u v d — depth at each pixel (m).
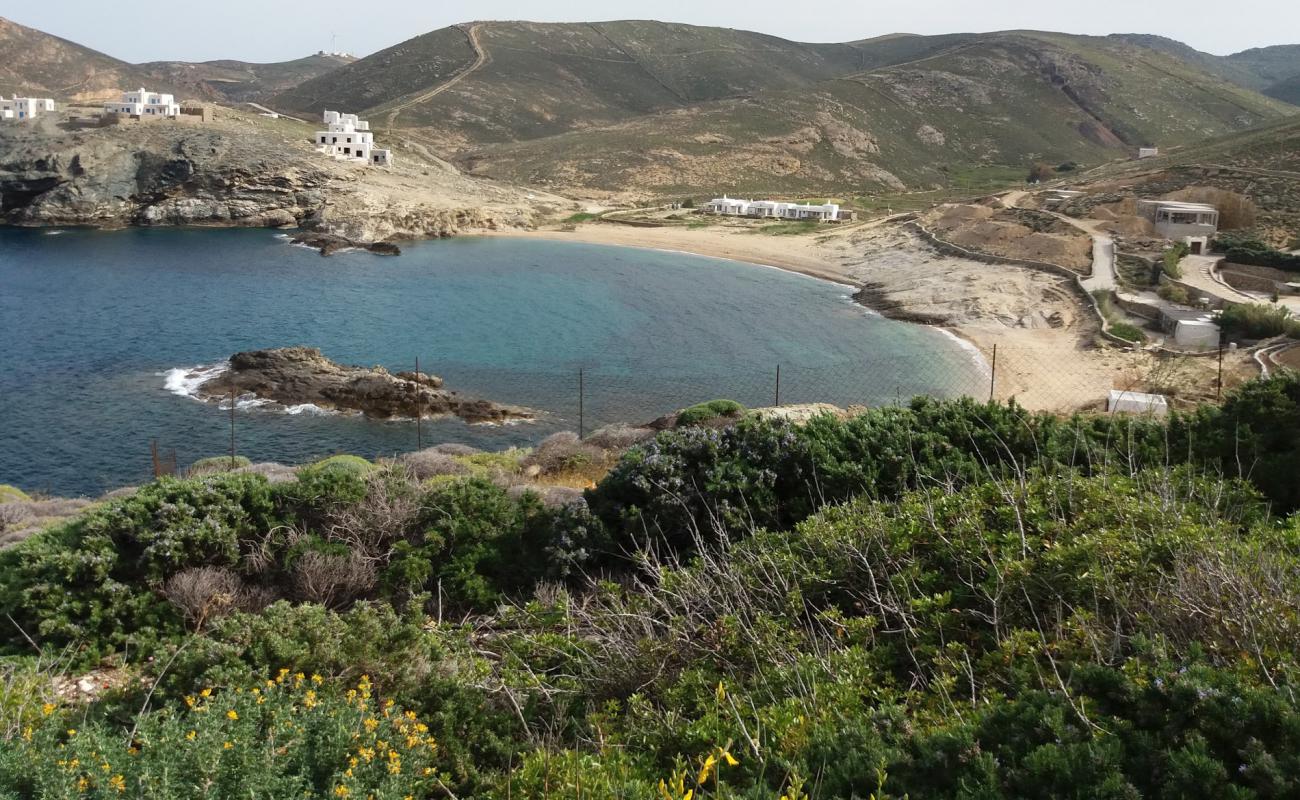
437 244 108.25
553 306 73.81
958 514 10.88
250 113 152.38
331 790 6.72
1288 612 7.16
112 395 48.06
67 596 13.29
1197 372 48.62
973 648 8.59
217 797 6.59
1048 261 78.06
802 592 10.11
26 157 113.62
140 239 104.56
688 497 15.05
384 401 46.47
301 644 9.53
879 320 69.38
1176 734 6.15
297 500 16.06
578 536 14.56
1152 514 9.70
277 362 52.03
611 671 9.32
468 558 14.48
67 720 8.98
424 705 8.97
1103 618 8.19
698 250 106.56
